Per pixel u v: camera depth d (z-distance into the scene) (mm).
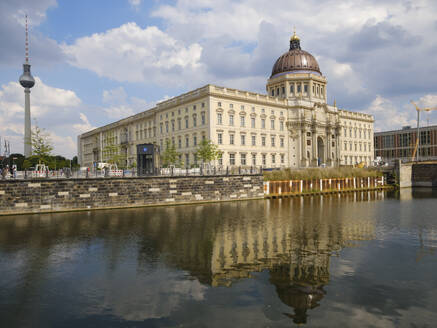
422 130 130125
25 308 12297
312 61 98500
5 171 36656
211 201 46594
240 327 10742
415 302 12547
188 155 77062
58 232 25328
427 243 21547
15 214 33719
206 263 17344
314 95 96000
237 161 75188
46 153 55625
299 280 14859
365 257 18359
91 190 37562
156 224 28531
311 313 11664
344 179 66500
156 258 18297
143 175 43156
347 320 11164
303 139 87125
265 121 82062
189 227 27172
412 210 38281
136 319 11359
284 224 28578
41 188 35031
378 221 30172
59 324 11102
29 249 20422
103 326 10922
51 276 15625
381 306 12211
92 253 19406
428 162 80688
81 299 13039
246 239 22734
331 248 20297
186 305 12391
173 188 43312
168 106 84062
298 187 58188
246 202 47406
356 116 110062
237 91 76375
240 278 15109
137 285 14375
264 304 12422
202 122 72625
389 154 142875
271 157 82938
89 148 141625
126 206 39688
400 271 16031
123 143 107500
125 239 22875
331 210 38281
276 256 18547
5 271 16391
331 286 14117
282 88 97062
